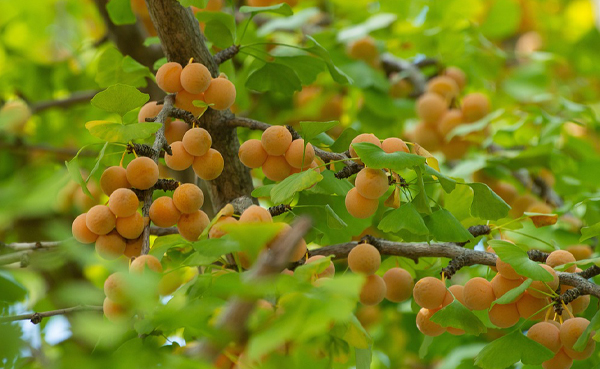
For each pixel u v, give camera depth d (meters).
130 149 1.56
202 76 1.60
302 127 1.58
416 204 1.61
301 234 1.32
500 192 2.03
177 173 1.97
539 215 1.74
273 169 1.62
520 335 1.58
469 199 1.77
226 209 1.53
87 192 1.52
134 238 1.55
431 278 1.62
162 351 1.46
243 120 1.69
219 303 1.44
